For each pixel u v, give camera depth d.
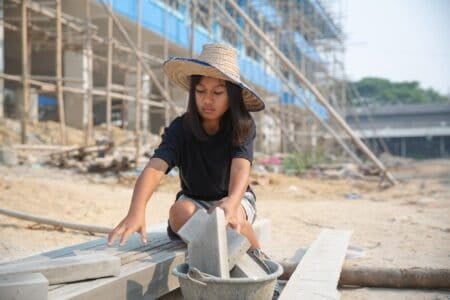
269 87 31.94
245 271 2.64
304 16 33.47
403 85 110.62
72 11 19.61
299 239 5.38
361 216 7.38
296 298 2.72
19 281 2.18
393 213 7.78
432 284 3.59
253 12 28.06
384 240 5.32
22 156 14.13
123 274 2.70
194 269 2.43
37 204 7.03
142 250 3.27
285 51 32.44
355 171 19.09
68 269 2.50
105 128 22.41
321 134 31.22
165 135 3.34
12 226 5.50
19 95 20.66
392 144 64.94
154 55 24.62
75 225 5.20
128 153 14.83
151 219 6.59
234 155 3.18
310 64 35.53
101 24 21.12
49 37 17.27
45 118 24.52
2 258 4.18
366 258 4.31
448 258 4.35
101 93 17.33
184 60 3.02
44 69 25.30
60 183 9.51
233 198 2.88
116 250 3.24
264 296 2.49
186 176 3.43
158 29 21.34
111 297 2.58
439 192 12.84
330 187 13.59
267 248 4.84
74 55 21.58
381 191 13.23
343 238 4.41
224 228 2.55
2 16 17.09
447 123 63.31
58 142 17.94
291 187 12.41
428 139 62.38
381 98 102.81
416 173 26.69
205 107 3.11
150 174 3.03
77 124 22.12
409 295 3.45
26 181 8.96
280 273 2.58
